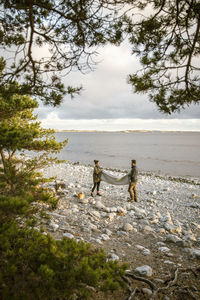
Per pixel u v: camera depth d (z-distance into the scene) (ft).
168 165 121.39
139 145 307.17
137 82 11.04
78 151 204.64
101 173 40.22
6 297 6.06
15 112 19.60
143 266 14.30
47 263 7.59
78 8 11.03
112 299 10.63
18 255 8.00
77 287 7.35
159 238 21.75
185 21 10.91
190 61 10.75
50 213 24.58
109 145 304.30
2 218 9.01
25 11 11.82
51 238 8.91
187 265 15.79
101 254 8.46
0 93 11.25
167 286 11.94
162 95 11.32
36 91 11.62
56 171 74.74
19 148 9.71
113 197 40.78
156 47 11.65
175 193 50.47
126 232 22.68
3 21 12.26
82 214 26.66
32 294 6.59
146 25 10.91
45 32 11.81
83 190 43.96
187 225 27.43
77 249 8.25
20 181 11.34
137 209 32.32
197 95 11.15
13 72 11.28
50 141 24.50
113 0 10.32
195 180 81.10
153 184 64.03
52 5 11.38
